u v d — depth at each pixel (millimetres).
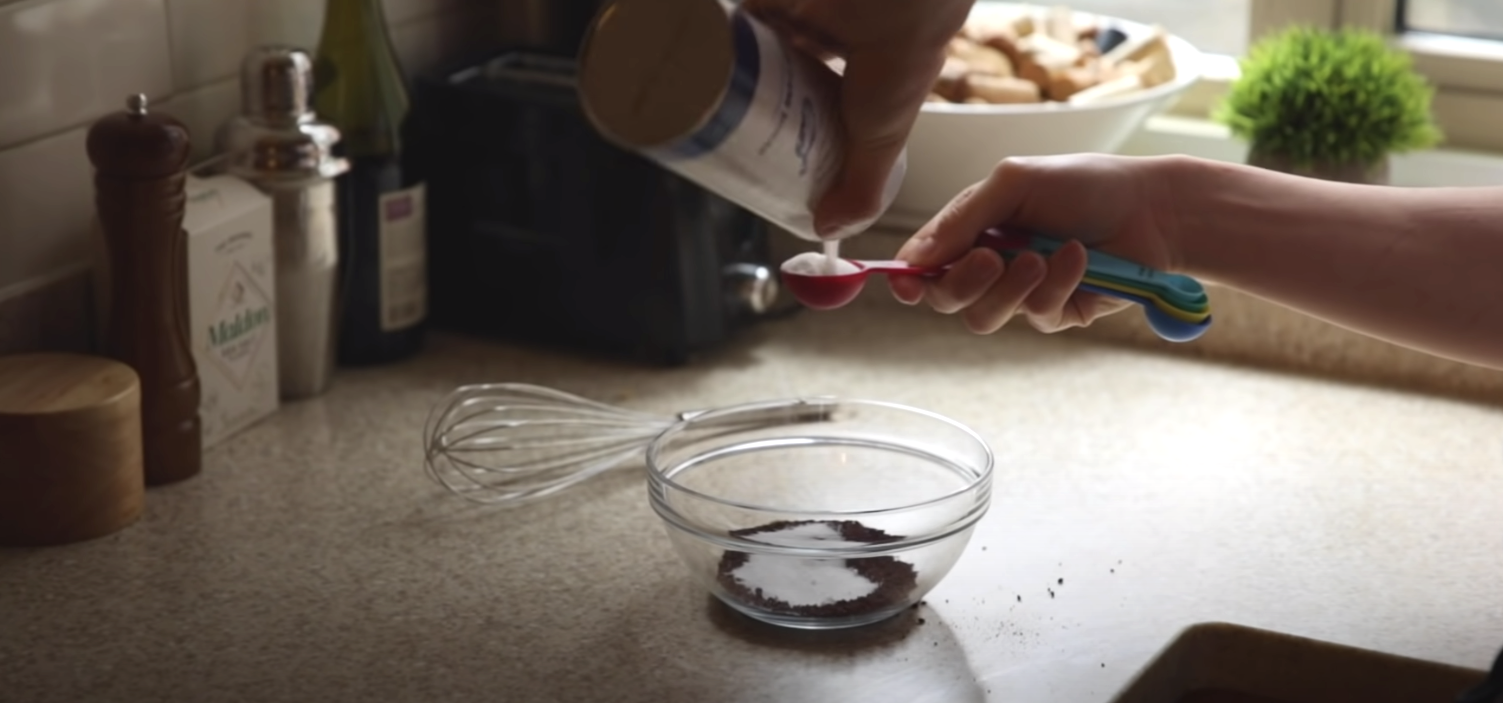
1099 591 1481
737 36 1198
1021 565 1513
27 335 1605
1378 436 1736
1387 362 1846
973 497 1432
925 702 1350
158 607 1433
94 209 1644
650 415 1691
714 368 1844
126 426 1509
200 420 1605
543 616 1434
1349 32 1911
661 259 1789
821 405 1590
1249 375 1861
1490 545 1555
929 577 1430
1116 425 1746
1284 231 1471
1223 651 1449
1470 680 1394
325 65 1744
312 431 1685
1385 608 1467
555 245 1817
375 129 1755
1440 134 1906
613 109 1199
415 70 1938
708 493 1578
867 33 1244
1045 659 1397
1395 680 1414
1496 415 1782
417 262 1812
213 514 1551
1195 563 1521
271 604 1439
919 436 1564
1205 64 2121
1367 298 1470
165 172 1512
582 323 1834
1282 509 1604
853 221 1305
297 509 1562
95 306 1613
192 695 1340
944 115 1826
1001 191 1423
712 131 1200
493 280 1854
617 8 1193
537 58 1909
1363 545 1553
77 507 1495
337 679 1359
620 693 1352
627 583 1479
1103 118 1850
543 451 1668
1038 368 1866
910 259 1412
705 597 1463
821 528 1447
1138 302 1405
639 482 1623
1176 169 1480
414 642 1400
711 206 1800
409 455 1651
